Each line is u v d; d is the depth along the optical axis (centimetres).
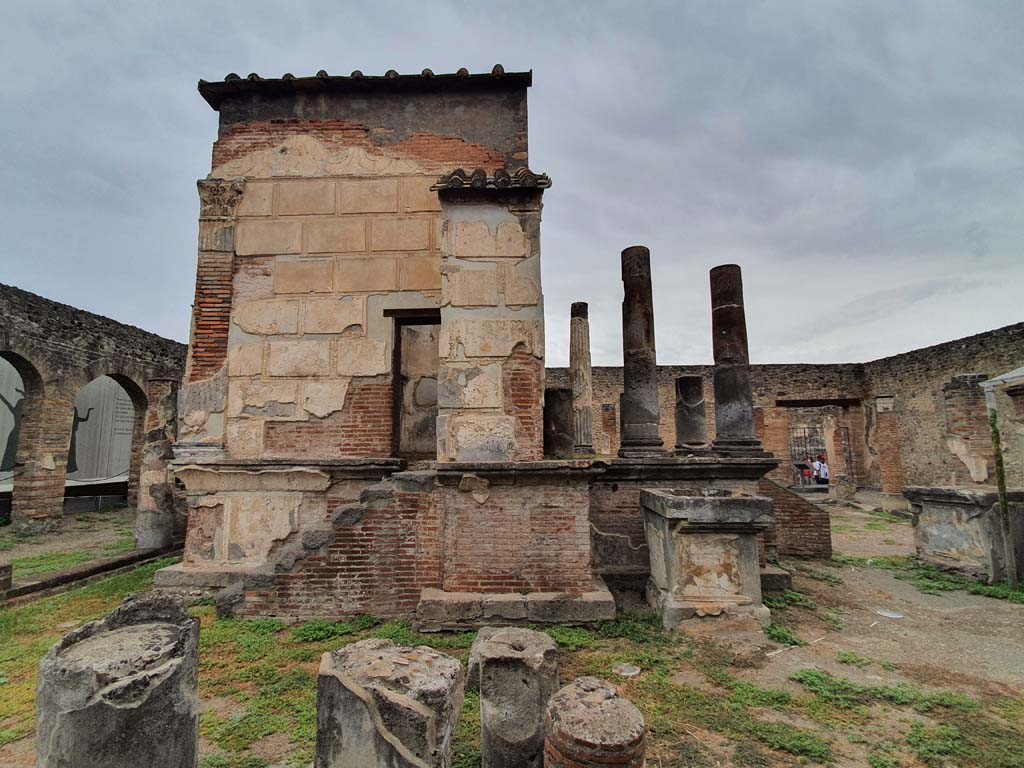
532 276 623
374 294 722
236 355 712
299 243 731
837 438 1839
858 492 1917
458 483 575
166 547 930
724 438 800
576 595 557
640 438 765
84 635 278
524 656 321
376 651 318
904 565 847
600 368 2097
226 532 680
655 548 607
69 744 239
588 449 978
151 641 273
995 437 732
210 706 389
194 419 700
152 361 1634
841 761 321
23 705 390
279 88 754
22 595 656
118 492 1802
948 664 467
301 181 743
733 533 549
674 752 328
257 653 485
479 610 542
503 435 598
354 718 271
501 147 754
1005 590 681
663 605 553
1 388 1517
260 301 721
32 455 1222
